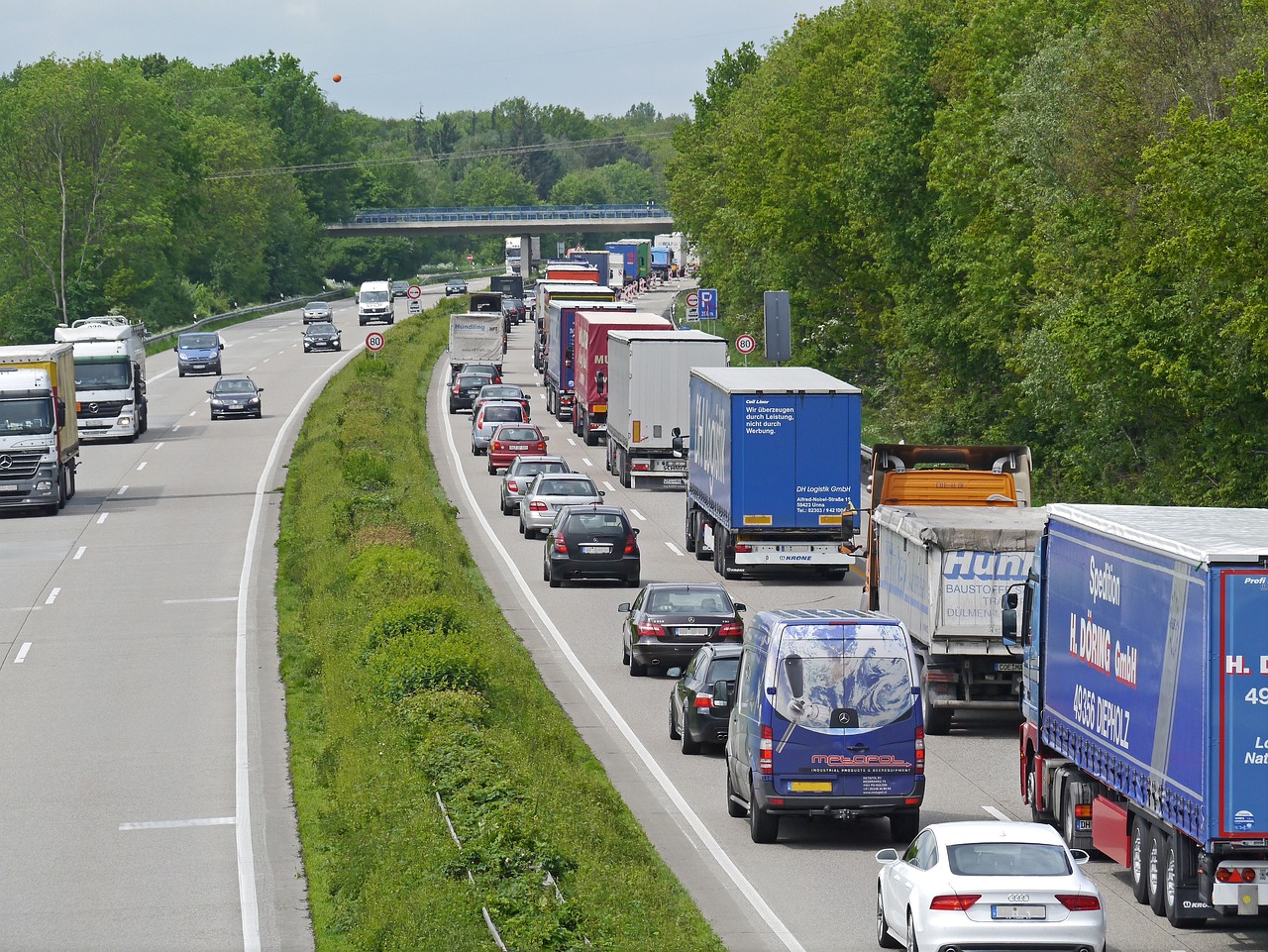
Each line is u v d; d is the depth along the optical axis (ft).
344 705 116.78
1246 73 140.87
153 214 622.54
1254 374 148.77
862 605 142.31
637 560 176.65
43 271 603.67
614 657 144.56
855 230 337.52
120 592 175.83
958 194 252.42
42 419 232.53
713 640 134.62
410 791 89.51
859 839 93.50
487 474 272.51
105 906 81.46
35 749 115.55
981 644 116.67
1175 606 73.67
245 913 80.07
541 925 66.18
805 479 177.78
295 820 97.25
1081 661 86.28
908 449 144.05
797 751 89.81
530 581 182.50
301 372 438.40
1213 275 142.72
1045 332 195.31
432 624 132.36
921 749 90.02
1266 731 69.87
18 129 593.83
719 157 506.89
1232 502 158.40
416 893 72.38
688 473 206.69
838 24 388.16
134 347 323.57
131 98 612.70
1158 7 182.39
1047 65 205.57
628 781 105.81
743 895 81.92
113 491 253.65
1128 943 73.67
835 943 73.87
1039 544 94.02
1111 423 185.37
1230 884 71.15
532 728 110.83
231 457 287.69
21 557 200.13
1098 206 181.06
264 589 175.22
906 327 280.92
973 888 64.69
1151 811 76.48
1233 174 135.23
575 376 335.47
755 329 449.48
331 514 196.85
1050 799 92.94
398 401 339.57
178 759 111.96
